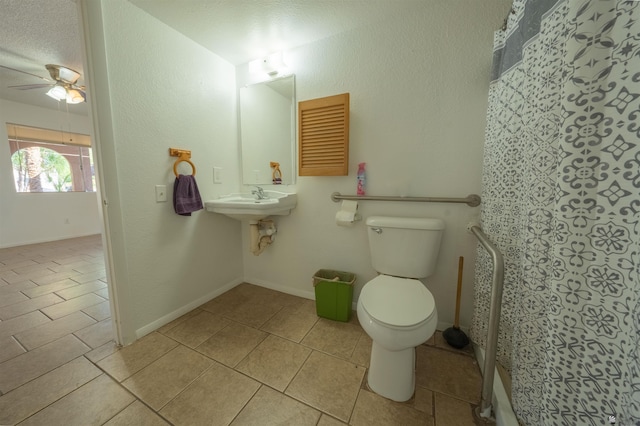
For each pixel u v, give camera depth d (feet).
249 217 5.97
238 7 4.49
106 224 4.26
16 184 11.66
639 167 1.46
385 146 5.13
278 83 6.12
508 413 2.87
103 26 3.94
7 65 7.48
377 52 4.99
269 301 6.36
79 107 12.18
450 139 4.64
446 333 4.71
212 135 6.15
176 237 5.49
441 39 4.51
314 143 5.43
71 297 6.50
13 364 4.06
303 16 4.76
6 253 10.53
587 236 1.78
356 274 5.81
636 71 1.47
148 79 4.71
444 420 3.19
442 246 4.94
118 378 3.81
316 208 6.06
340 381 3.81
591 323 1.76
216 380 3.80
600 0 1.63
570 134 1.81
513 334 3.13
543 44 2.33
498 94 3.63
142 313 4.88
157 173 5.01
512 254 3.25
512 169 3.21
